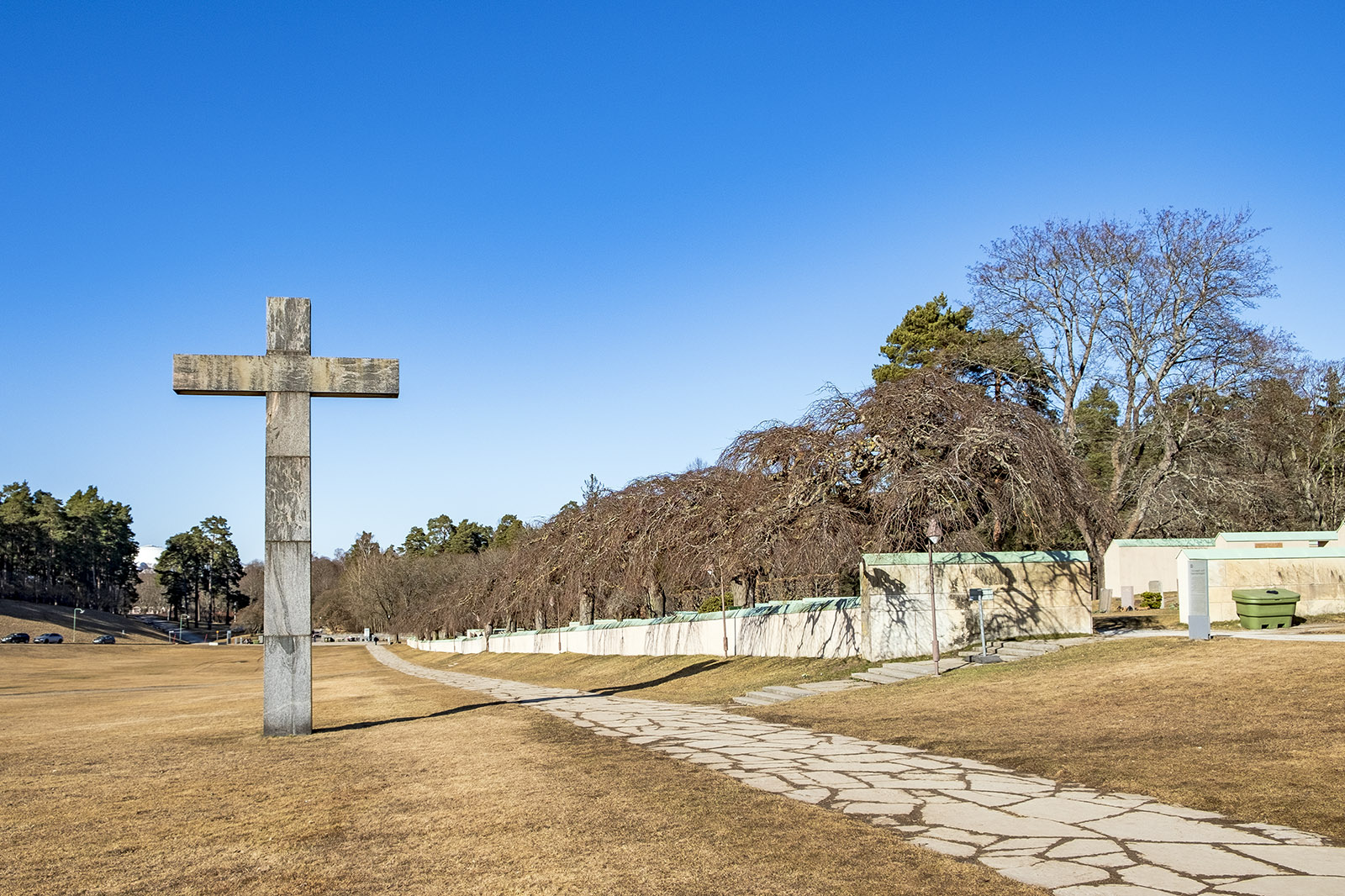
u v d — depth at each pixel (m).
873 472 26.73
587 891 6.98
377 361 19.03
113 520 173.25
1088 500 26.62
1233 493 40.56
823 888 6.83
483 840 8.57
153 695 38.50
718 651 33.03
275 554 18.50
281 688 18.22
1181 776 9.89
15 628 121.62
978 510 24.80
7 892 7.61
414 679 41.88
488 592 75.69
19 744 18.42
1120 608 40.22
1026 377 39.12
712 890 6.88
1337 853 7.22
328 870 7.88
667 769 11.82
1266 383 42.66
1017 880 6.82
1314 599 23.59
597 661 42.16
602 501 46.03
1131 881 6.72
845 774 11.14
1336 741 10.49
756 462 28.84
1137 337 41.00
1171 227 40.44
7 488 156.00
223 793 11.66
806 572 27.28
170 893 7.45
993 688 17.78
